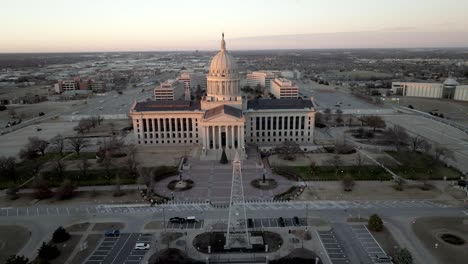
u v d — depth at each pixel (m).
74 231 136.88
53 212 152.38
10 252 123.31
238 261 117.38
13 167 187.50
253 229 136.00
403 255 112.00
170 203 159.50
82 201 162.62
